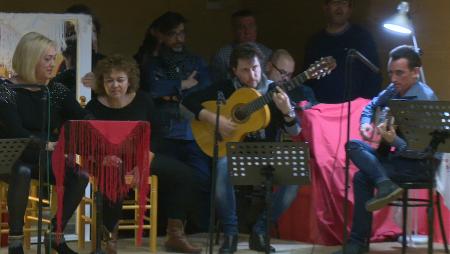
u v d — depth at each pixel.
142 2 27.83
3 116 17.12
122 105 18.64
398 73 18.55
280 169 15.61
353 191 18.55
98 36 24.12
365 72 23.16
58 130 17.91
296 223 20.70
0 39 20.20
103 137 15.82
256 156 15.57
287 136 20.33
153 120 19.00
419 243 20.20
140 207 16.81
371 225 18.66
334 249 19.42
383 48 24.17
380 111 18.83
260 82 19.27
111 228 17.61
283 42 28.05
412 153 17.97
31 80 17.50
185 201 19.14
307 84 23.89
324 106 20.47
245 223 22.12
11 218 16.66
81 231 19.27
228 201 18.69
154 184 18.91
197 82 22.06
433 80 22.81
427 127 15.99
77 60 20.81
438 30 22.69
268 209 15.61
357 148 18.05
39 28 20.53
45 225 19.36
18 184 16.62
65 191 17.16
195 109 19.14
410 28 20.33
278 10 28.25
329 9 23.73
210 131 19.06
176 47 22.19
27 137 16.83
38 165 17.39
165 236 21.50
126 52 27.58
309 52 24.28
